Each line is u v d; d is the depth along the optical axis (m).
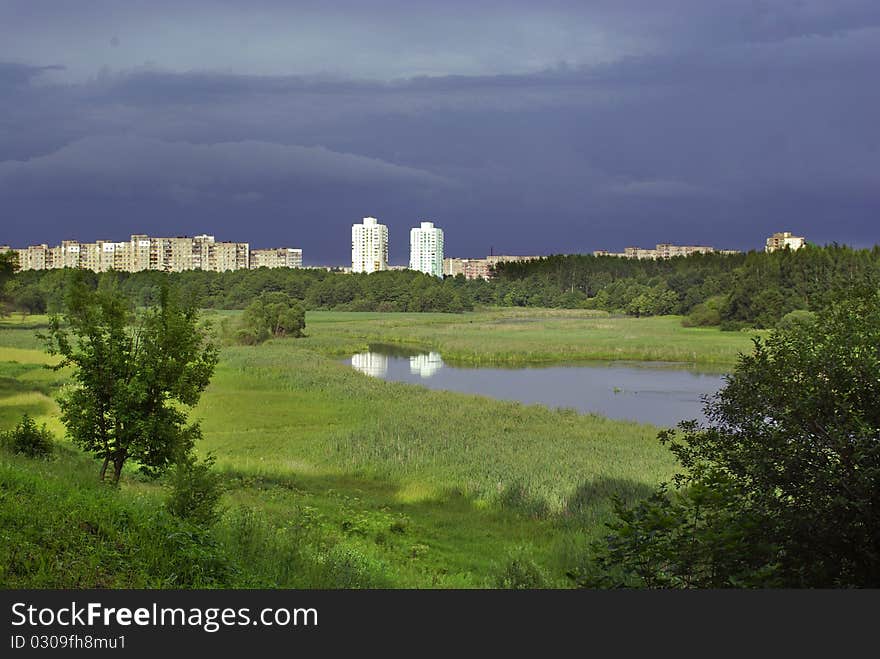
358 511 24.91
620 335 116.38
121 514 11.90
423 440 36.59
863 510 9.00
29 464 18.80
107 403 19.36
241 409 47.09
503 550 21.55
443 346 99.94
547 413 46.53
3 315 128.50
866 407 9.66
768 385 10.37
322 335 119.50
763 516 9.84
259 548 14.00
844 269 129.00
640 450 35.38
